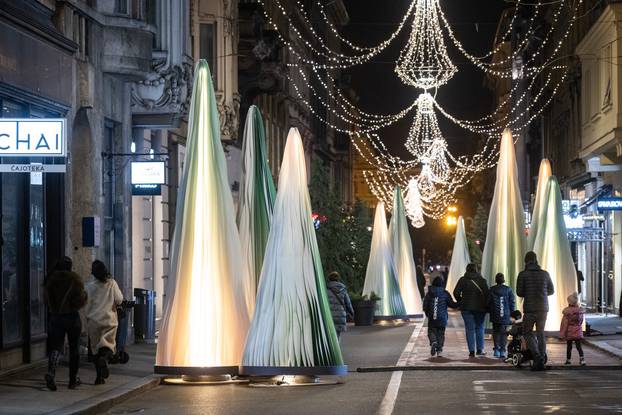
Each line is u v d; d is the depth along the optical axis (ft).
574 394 71.92
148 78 115.55
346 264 193.36
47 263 91.04
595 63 176.65
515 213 128.67
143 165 111.55
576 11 209.97
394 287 173.06
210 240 81.20
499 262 128.06
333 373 79.41
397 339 134.00
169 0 117.08
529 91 298.56
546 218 124.36
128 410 66.69
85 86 98.78
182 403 69.62
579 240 185.47
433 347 104.47
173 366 80.07
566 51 230.48
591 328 132.46
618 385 77.56
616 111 158.10
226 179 82.99
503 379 83.51
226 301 80.94
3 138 69.31
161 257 139.95
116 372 83.92
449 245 553.64
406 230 187.42
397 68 171.94
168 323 80.74
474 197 567.59
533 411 63.16
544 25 272.51
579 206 205.87
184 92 121.60
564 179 239.91
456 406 66.23
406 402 68.85
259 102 221.46
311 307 79.61
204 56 160.56
